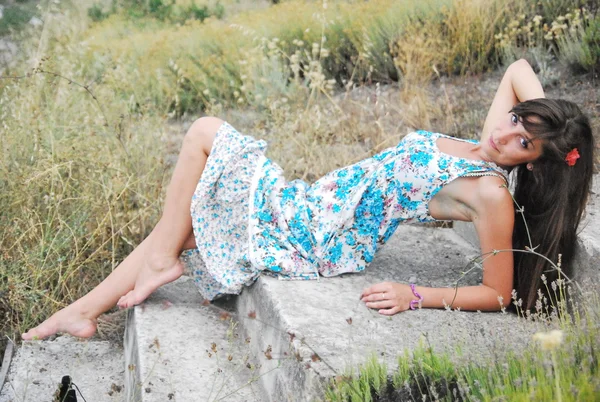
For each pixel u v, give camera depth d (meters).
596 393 1.93
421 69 6.50
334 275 3.10
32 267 3.52
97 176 4.19
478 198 2.80
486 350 2.50
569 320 2.46
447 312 2.81
